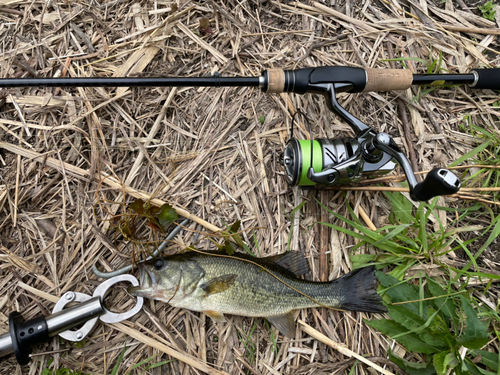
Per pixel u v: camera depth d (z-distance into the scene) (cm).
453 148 48
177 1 48
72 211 43
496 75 42
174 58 47
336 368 41
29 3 46
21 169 43
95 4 47
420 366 40
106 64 46
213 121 46
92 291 41
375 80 40
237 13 49
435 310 41
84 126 44
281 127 46
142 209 38
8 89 44
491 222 45
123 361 40
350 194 45
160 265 38
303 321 42
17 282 41
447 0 51
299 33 50
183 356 40
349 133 46
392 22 50
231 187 45
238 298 39
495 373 39
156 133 45
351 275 40
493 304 43
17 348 36
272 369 40
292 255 41
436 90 49
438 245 42
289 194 45
